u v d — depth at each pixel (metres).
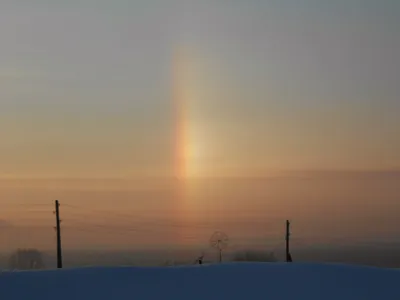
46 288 18.44
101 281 18.98
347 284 18.78
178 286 18.47
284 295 17.70
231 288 18.27
